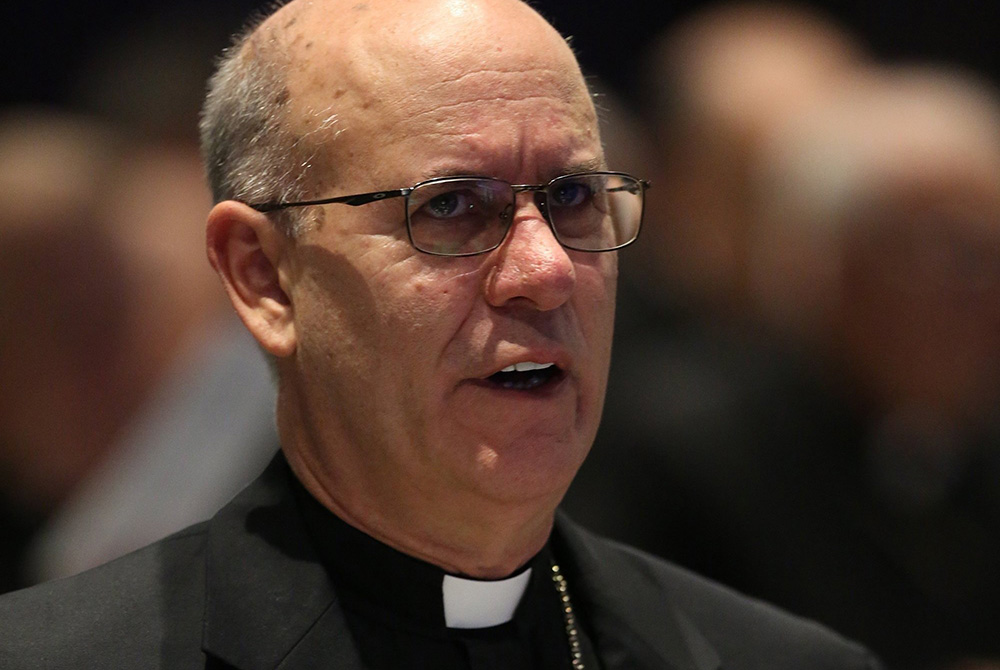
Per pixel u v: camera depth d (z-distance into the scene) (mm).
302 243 8156
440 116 7859
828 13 22609
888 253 13250
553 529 9297
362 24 8156
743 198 14320
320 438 8414
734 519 12969
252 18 9234
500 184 7875
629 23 22703
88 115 15648
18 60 21859
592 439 8383
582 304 8195
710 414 13188
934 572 13547
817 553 13219
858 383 13719
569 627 8977
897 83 14367
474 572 8469
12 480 14219
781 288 13984
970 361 13453
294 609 8102
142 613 8141
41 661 7789
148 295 14289
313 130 8094
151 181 14703
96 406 14180
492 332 7867
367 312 7965
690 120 14953
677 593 9727
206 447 12945
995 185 13234
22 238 13945
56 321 14016
